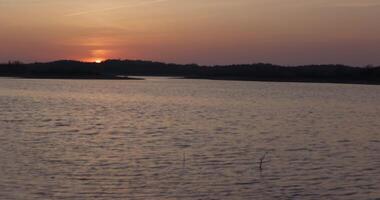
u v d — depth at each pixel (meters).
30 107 76.12
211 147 36.38
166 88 158.12
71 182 25.22
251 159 31.72
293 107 81.19
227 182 25.47
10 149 34.75
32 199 22.11
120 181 25.59
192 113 68.12
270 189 24.12
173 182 25.45
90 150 34.84
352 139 41.75
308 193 23.48
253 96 113.06
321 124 54.41
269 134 44.72
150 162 30.48
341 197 22.86
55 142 38.62
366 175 26.98
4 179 25.47
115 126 50.78
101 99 99.88
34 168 28.30
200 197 22.83
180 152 34.09
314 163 30.38
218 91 137.75
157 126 50.88
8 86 155.25
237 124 53.28
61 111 69.69
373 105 86.69
